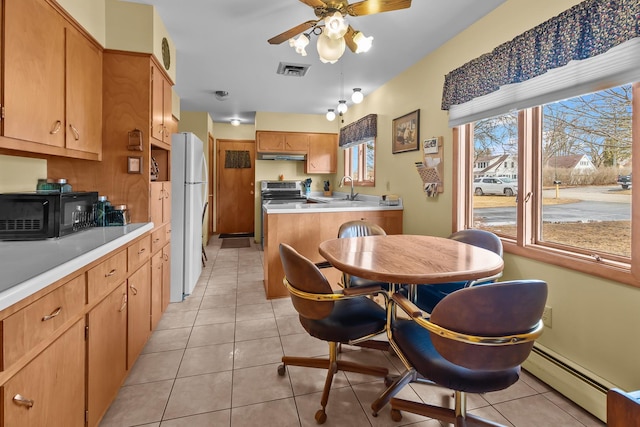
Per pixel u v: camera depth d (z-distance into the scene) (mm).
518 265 2150
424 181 3100
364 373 1864
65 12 1729
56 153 1704
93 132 2123
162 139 2672
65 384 1174
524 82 1994
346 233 2594
